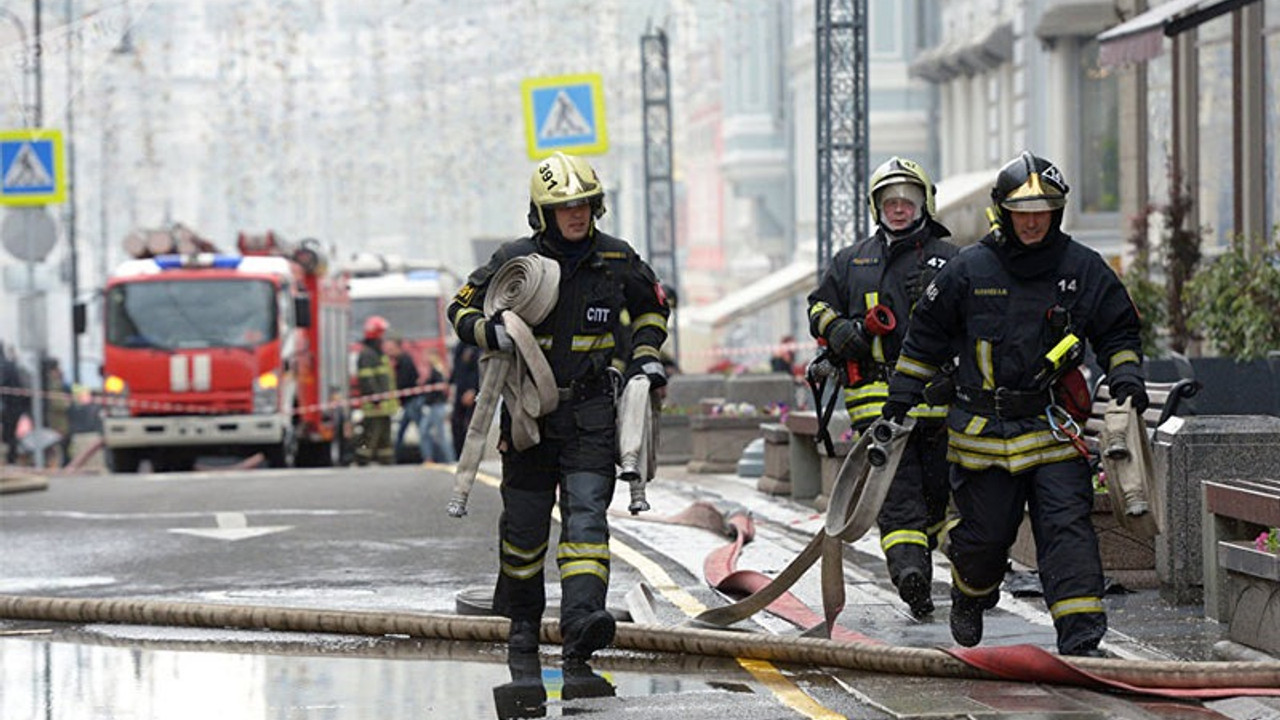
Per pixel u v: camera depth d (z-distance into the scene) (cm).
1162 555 2127
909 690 1647
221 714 1688
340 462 7419
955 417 1733
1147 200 5459
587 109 6072
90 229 15150
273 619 2111
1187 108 4847
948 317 1727
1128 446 1667
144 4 6241
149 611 2180
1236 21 4412
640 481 1769
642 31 10031
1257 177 4375
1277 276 3434
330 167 12625
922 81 10338
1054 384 1708
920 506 1986
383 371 6400
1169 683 1583
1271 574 1727
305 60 10300
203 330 6150
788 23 13112
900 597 1992
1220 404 3359
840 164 5356
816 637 1830
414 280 9488
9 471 4794
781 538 2775
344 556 2786
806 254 8069
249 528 3195
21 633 2156
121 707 1731
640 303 1808
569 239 1769
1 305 12556
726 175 14325
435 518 3288
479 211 16162
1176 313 4069
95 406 8806
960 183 6606
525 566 1853
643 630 1889
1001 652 1659
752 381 4809
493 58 10088
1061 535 1683
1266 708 1500
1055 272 1702
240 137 11781
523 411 1759
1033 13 7125
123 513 3550
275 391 6150
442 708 1673
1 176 6275
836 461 3053
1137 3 5272
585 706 1639
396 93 11562
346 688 1784
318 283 6762
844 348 1997
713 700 1642
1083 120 6975
